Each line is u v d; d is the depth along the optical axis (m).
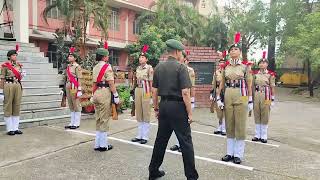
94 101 6.03
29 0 18.19
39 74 10.29
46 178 4.66
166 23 20.69
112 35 23.61
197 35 21.55
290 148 6.90
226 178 4.87
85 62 13.24
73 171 4.97
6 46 11.03
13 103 7.04
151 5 23.28
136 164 5.37
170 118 4.48
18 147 6.11
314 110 14.16
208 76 12.73
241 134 5.57
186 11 21.42
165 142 4.62
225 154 6.16
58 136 7.05
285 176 5.05
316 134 8.73
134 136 7.37
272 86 7.30
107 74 5.98
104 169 5.09
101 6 16.05
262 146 6.99
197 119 10.11
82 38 16.41
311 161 5.93
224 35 22.94
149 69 6.75
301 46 18.95
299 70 28.97
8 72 6.97
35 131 7.44
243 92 5.55
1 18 14.05
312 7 23.39
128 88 12.99
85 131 7.60
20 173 4.82
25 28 13.79
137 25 25.55
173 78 4.49
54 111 8.69
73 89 7.73
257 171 5.25
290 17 23.91
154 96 4.76
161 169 5.17
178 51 4.64
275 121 10.88
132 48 20.12
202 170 5.21
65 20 16.14
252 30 25.81
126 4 23.59
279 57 24.83
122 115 10.24
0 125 7.38
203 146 6.74
